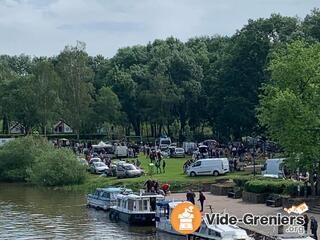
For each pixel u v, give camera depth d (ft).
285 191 237.04
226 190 277.44
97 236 206.28
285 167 256.93
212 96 468.34
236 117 436.35
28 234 211.82
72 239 201.87
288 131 224.53
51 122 529.04
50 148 403.34
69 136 546.26
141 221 224.12
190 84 516.32
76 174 350.02
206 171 317.22
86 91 521.24
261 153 393.29
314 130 224.74
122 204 235.20
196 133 547.08
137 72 556.92
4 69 639.35
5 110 537.24
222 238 177.37
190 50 595.06
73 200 297.12
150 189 271.28
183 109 529.86
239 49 451.12
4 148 400.67
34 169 363.56
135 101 541.34
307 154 223.30
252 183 249.75
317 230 179.83
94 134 552.00
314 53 234.17
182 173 332.80
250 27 453.99
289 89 231.09
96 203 268.21
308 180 246.47
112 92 529.86
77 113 516.32
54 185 351.67
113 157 421.59
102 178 351.46
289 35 449.48
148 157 414.41
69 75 521.24
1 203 288.71
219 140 488.02
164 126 589.73
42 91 520.42
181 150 424.05
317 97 227.61
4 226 227.61
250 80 442.50
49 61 579.89
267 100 239.09
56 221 237.45
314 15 453.17
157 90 509.35
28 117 532.73
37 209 268.62
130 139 545.85
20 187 357.61
